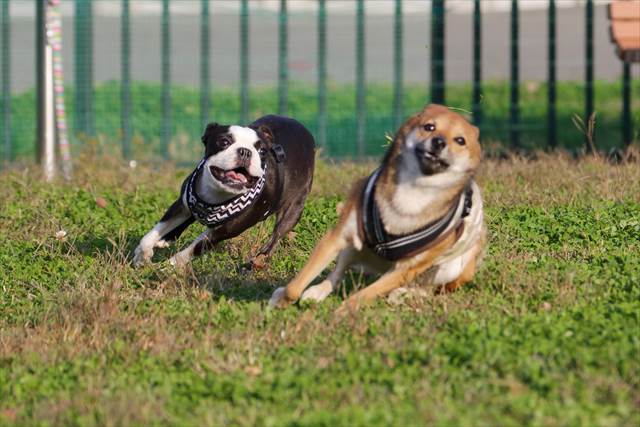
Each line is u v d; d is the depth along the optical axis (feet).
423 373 21.97
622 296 27.45
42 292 29.78
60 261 33.06
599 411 19.76
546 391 20.92
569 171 45.24
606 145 63.87
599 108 78.64
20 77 89.45
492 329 24.11
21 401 21.66
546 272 29.84
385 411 19.71
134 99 79.92
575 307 26.25
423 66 98.07
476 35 61.62
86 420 20.02
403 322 25.93
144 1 112.98
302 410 20.30
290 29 109.60
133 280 31.01
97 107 77.66
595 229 35.55
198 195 31.58
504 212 39.06
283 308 27.32
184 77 93.45
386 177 25.77
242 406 20.70
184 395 21.57
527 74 95.71
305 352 23.73
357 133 65.10
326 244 26.78
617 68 94.43
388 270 27.94
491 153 51.90
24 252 34.73
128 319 26.50
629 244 33.81
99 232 37.45
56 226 37.63
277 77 94.22
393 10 111.14
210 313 27.02
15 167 52.39
